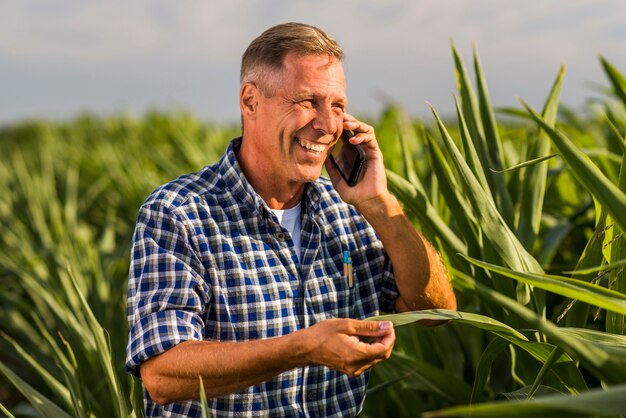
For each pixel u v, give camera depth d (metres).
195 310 1.85
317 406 2.01
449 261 2.38
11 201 6.50
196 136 9.35
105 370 2.32
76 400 2.23
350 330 1.59
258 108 1.96
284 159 1.96
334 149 2.12
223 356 1.70
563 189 3.57
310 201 2.07
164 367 1.76
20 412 2.92
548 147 2.44
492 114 2.52
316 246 2.05
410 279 2.12
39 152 9.56
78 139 12.31
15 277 4.91
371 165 2.09
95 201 7.04
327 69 1.92
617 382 1.19
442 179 2.29
